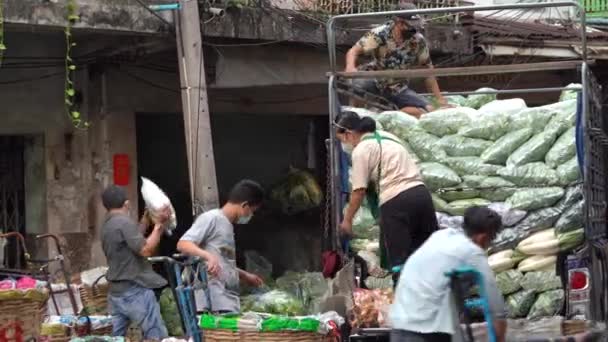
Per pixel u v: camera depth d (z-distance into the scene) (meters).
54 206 12.02
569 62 8.28
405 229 7.55
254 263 11.87
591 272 7.63
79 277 11.38
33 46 11.84
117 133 12.40
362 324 7.44
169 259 7.60
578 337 5.72
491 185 7.98
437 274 5.88
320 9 12.69
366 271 8.25
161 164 13.46
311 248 14.05
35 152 12.15
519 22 15.47
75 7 10.43
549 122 8.04
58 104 12.07
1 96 11.68
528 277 7.79
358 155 7.65
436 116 8.30
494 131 8.15
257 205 8.25
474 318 6.89
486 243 6.07
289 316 7.48
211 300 7.90
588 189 7.65
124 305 8.73
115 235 8.72
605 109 13.59
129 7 10.77
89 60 12.16
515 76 14.91
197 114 10.20
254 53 12.05
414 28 9.83
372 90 9.87
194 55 10.29
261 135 14.26
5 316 6.93
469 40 14.02
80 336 8.35
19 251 12.20
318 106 14.18
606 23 16.50
